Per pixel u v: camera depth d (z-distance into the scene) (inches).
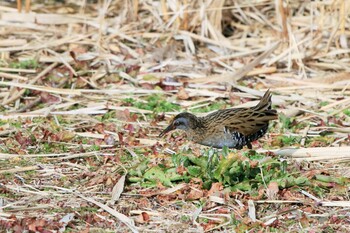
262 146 532.7
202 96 618.2
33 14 732.7
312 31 689.0
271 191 456.4
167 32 714.2
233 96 611.8
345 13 688.4
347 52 679.1
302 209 448.8
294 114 579.5
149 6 735.7
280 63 676.7
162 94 618.8
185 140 541.0
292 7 751.7
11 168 492.1
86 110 582.6
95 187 470.9
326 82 637.9
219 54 695.1
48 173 488.1
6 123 560.7
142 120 576.7
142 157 510.6
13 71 650.8
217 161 478.3
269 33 724.7
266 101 510.9
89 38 714.2
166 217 439.5
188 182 473.4
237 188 462.3
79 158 510.9
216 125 492.4
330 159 506.0
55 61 666.2
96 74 646.5
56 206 447.8
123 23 732.7
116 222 432.1
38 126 555.5
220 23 714.2
